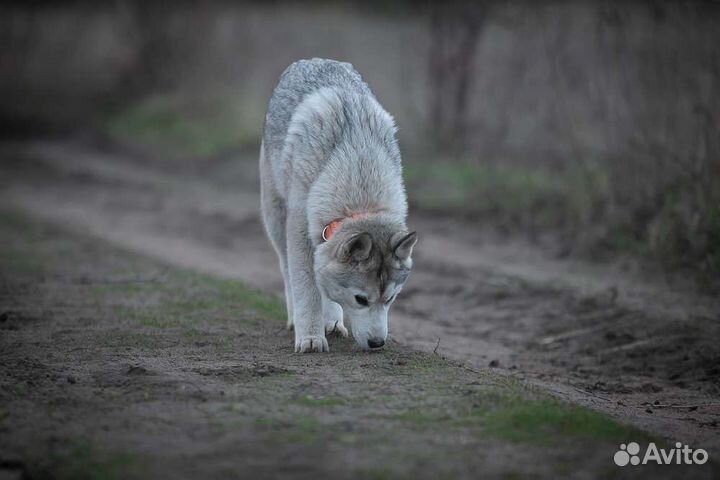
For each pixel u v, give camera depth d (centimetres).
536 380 950
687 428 781
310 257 898
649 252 1446
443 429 643
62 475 549
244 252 1694
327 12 3981
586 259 1516
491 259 1562
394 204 890
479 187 1945
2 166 2798
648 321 1181
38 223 1853
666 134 1505
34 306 1109
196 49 3375
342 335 967
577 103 1909
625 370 1038
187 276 1330
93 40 4041
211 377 772
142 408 678
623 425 691
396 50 3053
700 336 1112
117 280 1295
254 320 1048
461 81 2297
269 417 660
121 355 862
